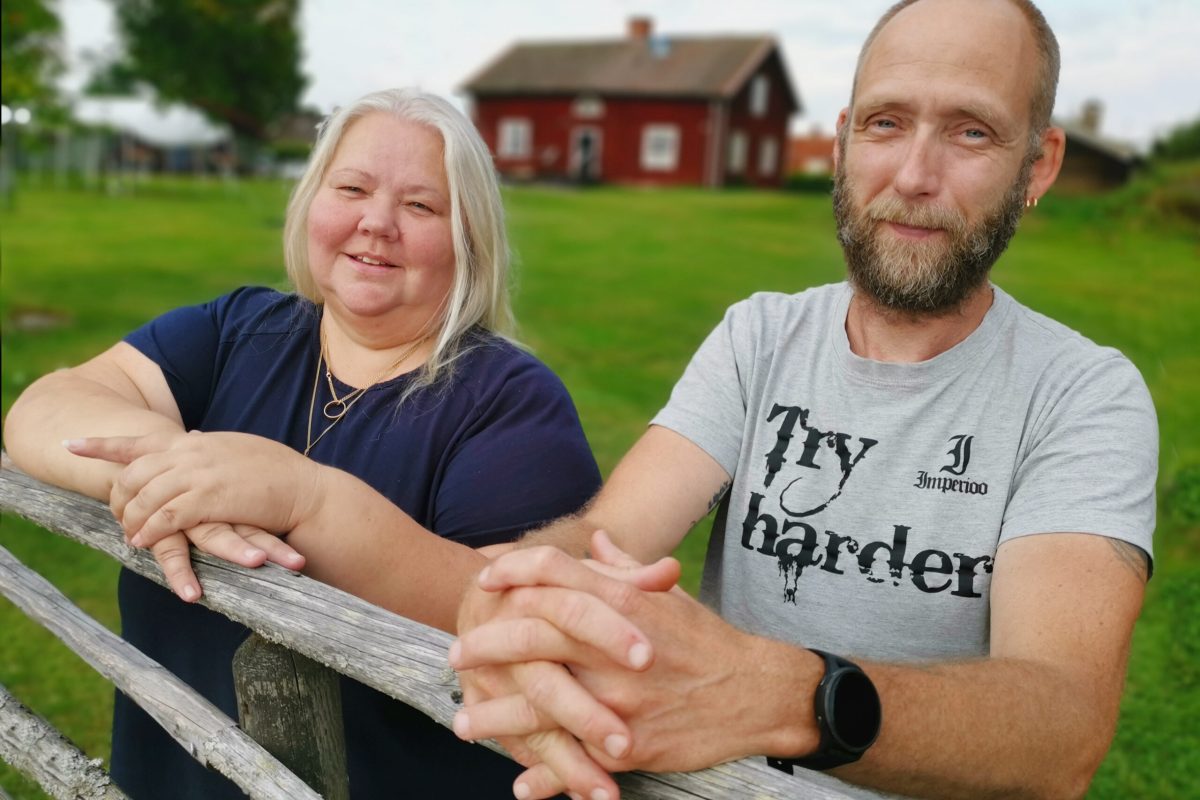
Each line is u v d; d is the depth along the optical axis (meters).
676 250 16.22
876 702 1.22
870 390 1.77
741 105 38.03
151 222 17.72
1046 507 1.58
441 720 1.22
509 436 1.88
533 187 32.78
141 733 2.08
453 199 1.95
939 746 1.27
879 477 1.74
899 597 1.70
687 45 38.69
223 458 1.58
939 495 1.70
